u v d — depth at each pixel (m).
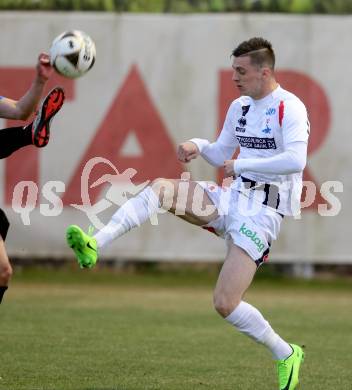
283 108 20.20
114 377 21.97
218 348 26.44
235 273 19.95
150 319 31.58
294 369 20.36
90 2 41.78
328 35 39.81
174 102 40.03
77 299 36.16
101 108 40.03
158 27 40.03
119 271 43.38
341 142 39.88
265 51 20.44
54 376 21.92
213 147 22.22
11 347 25.69
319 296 38.72
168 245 40.28
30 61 40.16
